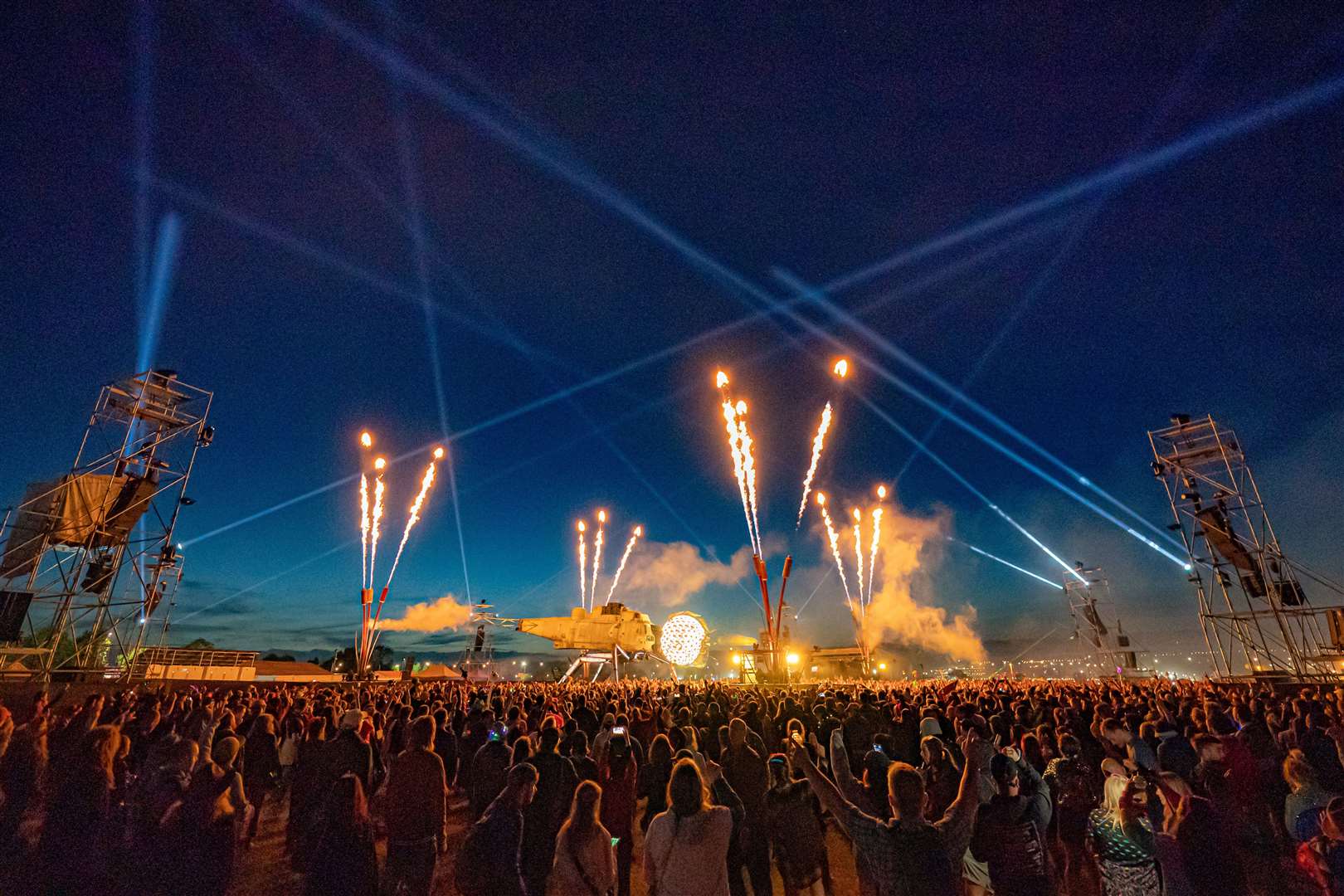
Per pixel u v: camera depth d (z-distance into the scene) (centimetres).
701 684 3472
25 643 2580
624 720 1188
